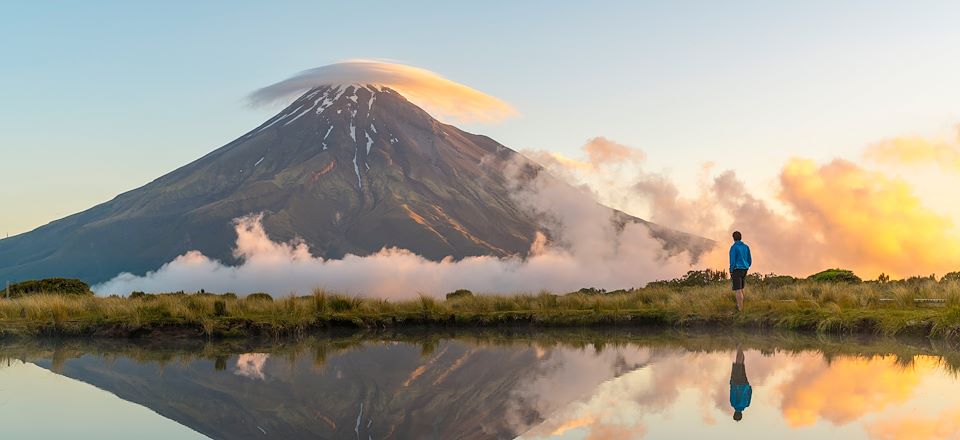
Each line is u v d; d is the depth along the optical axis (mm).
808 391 10797
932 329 17562
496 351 16938
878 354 14820
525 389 11586
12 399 11320
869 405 9773
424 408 10273
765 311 21188
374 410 10211
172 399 11258
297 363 15148
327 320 23188
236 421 9641
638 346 17438
